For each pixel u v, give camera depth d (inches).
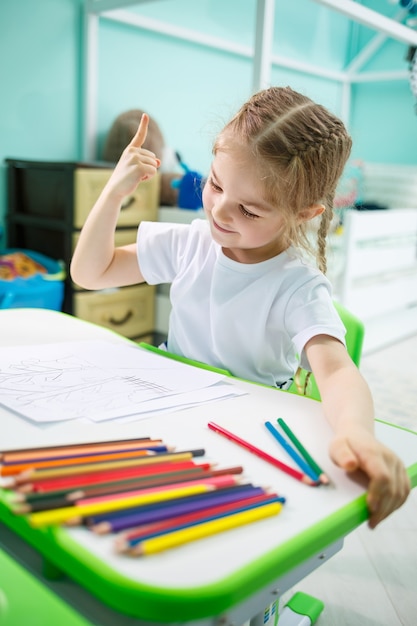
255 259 32.0
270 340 31.8
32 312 38.9
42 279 73.1
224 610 13.0
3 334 33.4
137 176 33.7
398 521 51.7
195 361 31.3
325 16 125.6
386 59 129.4
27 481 16.0
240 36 112.4
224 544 14.5
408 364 94.3
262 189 26.0
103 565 13.3
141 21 90.8
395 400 78.7
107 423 21.8
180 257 36.0
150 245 36.9
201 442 20.7
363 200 115.3
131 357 30.4
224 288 32.4
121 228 79.4
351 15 72.0
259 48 69.2
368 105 133.6
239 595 13.3
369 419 21.4
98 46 88.7
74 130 89.4
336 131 28.7
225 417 23.3
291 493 17.4
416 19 104.5
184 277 34.9
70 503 15.0
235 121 27.8
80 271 35.4
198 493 16.2
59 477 16.4
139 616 12.9
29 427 21.0
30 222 80.4
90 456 18.2
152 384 26.4
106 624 14.6
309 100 29.4
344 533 16.5
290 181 26.5
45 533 14.4
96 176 75.7
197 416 23.2
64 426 21.3
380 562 45.6
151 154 34.4
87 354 30.3
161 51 98.0
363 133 135.3
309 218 29.4
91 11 84.0
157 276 37.2
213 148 28.5
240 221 26.9
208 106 108.3
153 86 98.2
